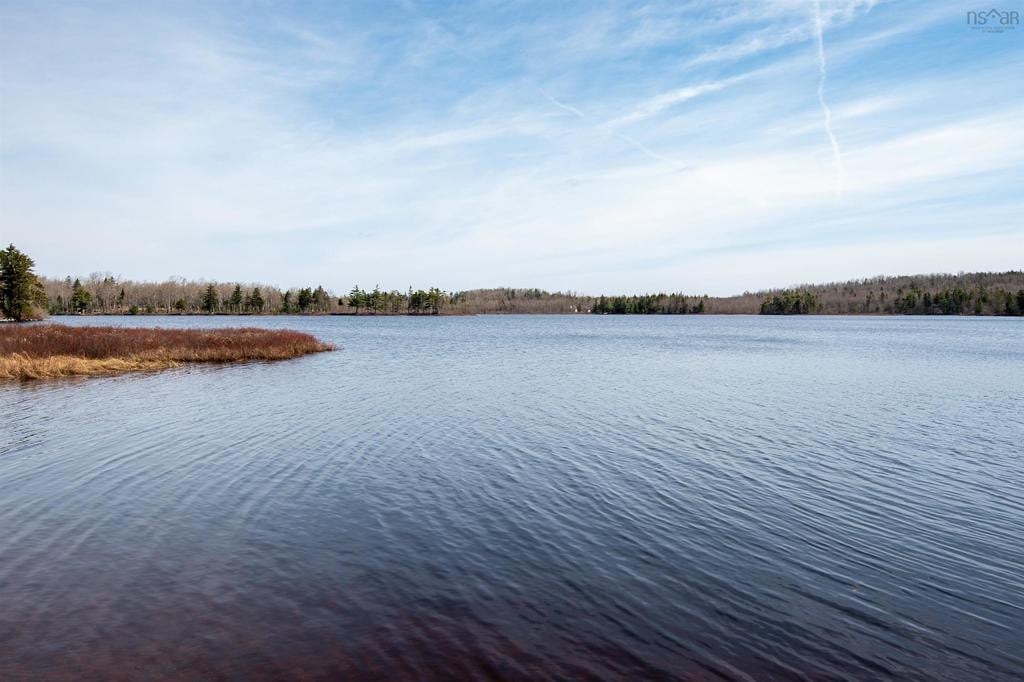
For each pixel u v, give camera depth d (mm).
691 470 13438
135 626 6566
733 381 30094
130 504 10633
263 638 6398
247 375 30922
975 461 14461
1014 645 6676
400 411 20281
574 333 91500
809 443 16188
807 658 6328
